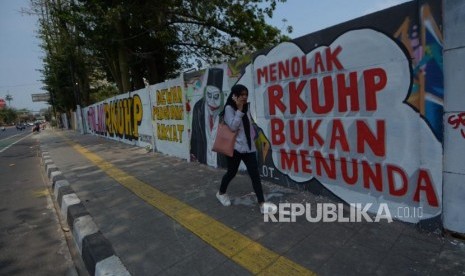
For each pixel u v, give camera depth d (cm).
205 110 661
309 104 418
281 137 472
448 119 285
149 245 341
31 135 3328
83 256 355
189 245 332
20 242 421
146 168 725
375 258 275
